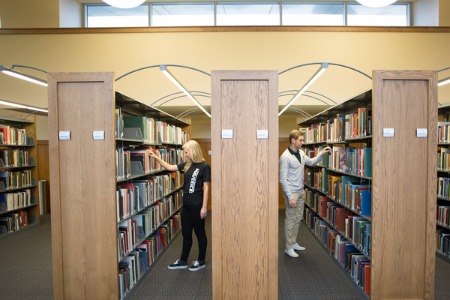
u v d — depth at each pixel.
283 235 5.20
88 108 2.53
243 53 6.21
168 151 5.03
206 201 3.52
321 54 6.17
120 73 6.22
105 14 7.11
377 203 2.53
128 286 2.96
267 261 2.40
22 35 6.24
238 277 2.41
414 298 2.57
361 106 3.85
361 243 3.07
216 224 2.38
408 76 2.49
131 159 3.65
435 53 6.11
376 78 2.49
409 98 2.51
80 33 6.23
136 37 6.25
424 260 2.56
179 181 5.51
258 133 2.34
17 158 5.69
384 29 6.14
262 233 2.39
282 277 3.44
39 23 6.32
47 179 7.56
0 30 6.22
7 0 6.31
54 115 2.52
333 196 4.19
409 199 2.54
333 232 4.10
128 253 3.03
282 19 6.96
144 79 6.24
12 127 5.85
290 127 8.23
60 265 2.56
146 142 3.81
